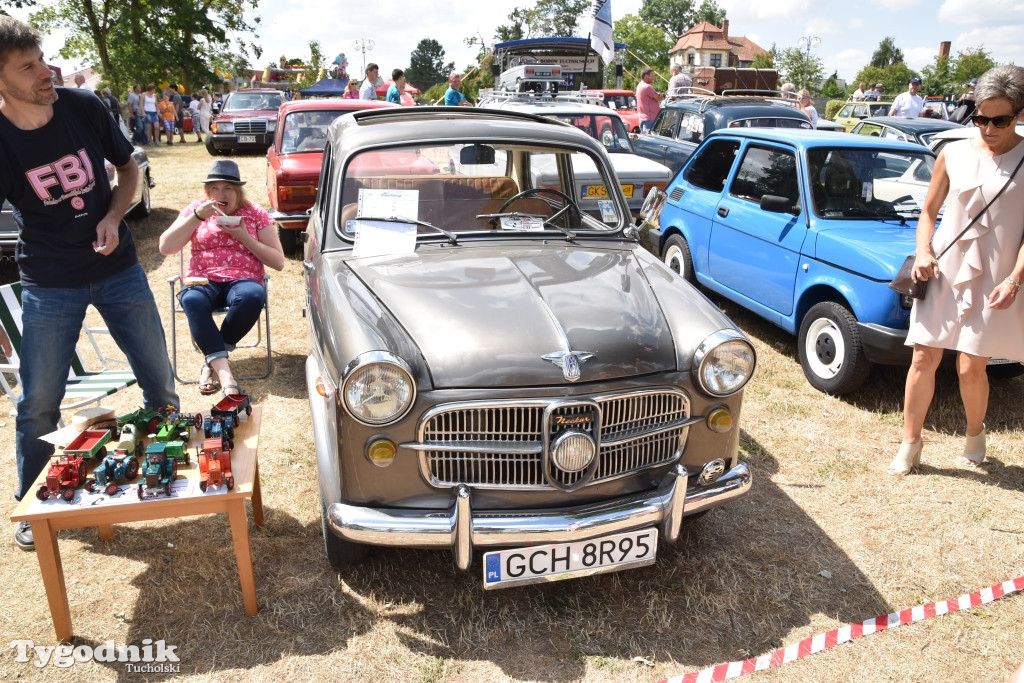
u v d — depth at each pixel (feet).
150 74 108.17
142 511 8.64
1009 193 11.45
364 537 8.68
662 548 11.18
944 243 12.15
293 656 8.93
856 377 15.51
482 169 12.35
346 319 9.20
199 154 55.83
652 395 9.29
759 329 20.65
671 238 22.33
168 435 9.30
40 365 10.54
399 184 12.07
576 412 8.84
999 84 10.96
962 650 9.29
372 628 9.40
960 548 11.34
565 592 10.18
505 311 9.46
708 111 33.86
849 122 58.03
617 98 54.49
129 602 9.77
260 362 17.85
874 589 10.42
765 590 10.33
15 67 8.80
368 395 8.34
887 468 13.62
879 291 14.65
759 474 13.34
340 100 30.32
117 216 10.39
